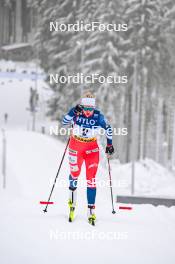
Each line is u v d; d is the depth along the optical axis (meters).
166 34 96.50
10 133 85.06
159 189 78.88
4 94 131.00
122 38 93.06
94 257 15.32
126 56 94.25
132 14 93.81
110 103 90.25
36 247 16.30
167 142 120.00
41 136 81.81
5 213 22.16
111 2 89.94
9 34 175.38
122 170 87.12
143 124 101.56
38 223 19.56
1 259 15.05
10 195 37.91
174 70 99.81
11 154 58.16
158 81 98.12
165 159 119.94
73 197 20.19
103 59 89.81
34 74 138.50
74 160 20.06
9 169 49.72
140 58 93.69
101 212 23.33
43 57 112.69
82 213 22.56
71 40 94.94
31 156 59.34
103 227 19.33
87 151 20.02
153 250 16.30
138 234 18.36
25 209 23.50
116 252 15.90
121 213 23.19
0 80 139.38
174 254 15.93
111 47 89.75
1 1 154.50
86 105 19.89
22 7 149.75
